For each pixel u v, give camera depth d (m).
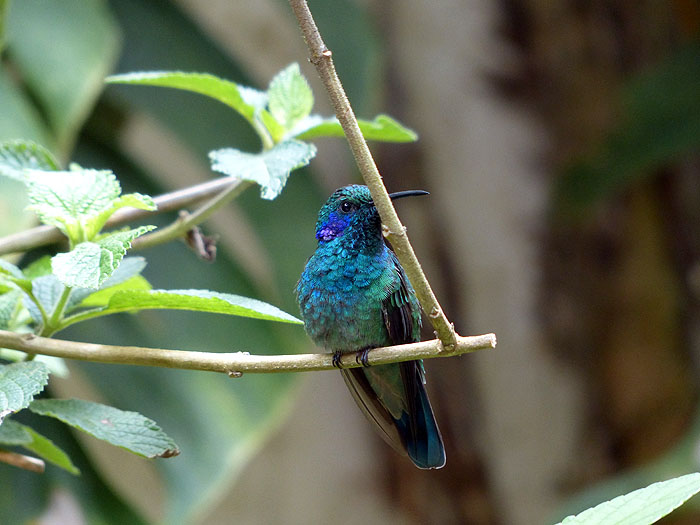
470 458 13.13
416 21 13.65
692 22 12.68
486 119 13.59
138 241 5.02
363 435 13.56
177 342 8.88
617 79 12.94
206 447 8.66
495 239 13.53
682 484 3.00
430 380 13.22
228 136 9.80
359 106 9.96
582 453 12.95
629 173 11.71
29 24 7.33
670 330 12.76
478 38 13.62
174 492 8.45
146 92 9.57
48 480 8.06
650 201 12.82
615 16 12.96
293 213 9.97
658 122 11.44
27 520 7.80
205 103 9.80
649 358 12.80
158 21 9.80
